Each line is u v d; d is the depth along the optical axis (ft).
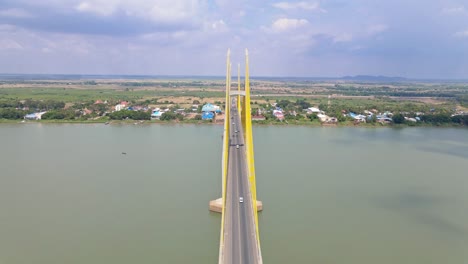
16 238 285.84
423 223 323.37
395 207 356.59
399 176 452.76
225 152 345.51
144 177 431.43
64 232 295.69
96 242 279.90
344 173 458.50
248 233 257.34
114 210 336.90
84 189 391.04
